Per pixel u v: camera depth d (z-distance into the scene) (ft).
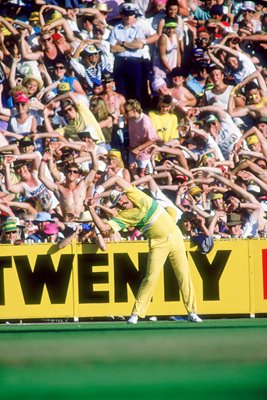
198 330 104.58
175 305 124.67
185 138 159.33
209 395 48.93
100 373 59.82
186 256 117.60
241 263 126.11
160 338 93.15
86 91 162.30
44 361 69.15
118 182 113.19
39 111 157.58
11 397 49.03
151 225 113.70
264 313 127.85
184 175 152.97
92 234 136.05
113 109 159.84
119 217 114.21
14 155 148.46
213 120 160.35
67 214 146.20
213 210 149.38
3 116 157.17
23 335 102.01
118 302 124.98
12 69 159.84
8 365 66.03
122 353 75.36
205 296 125.70
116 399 48.01
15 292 125.08
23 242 131.34
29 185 147.43
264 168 159.63
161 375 57.88
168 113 159.94
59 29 163.43
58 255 125.08
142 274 124.77
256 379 55.06
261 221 149.89
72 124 156.35
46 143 154.51
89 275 125.08
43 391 51.08
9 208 144.46
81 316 124.98
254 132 160.86
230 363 64.95
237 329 105.19
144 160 154.51
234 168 156.97
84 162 151.12
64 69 161.68
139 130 155.84
